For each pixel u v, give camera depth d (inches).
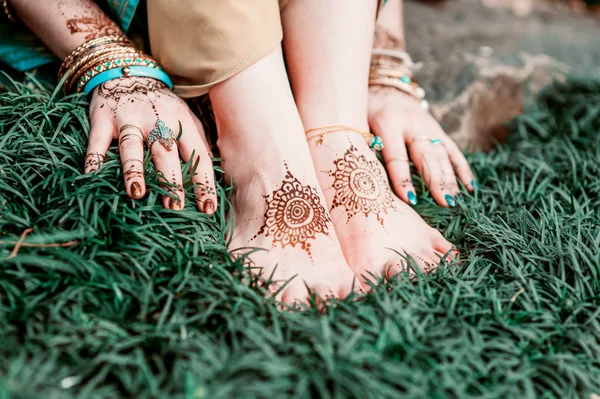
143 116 42.8
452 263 41.9
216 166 45.2
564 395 33.2
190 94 46.1
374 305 36.4
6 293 33.9
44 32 47.9
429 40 84.0
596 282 39.3
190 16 42.5
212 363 30.4
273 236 41.9
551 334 35.8
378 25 58.1
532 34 92.7
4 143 42.0
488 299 36.8
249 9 42.7
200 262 37.9
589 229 44.1
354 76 48.0
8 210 37.9
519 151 64.5
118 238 37.8
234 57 42.9
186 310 34.6
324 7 47.4
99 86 44.8
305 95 48.4
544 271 41.3
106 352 31.0
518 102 73.7
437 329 34.2
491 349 34.7
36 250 35.5
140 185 39.0
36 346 30.6
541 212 46.8
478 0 105.3
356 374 29.5
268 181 43.2
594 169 56.0
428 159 52.3
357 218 44.4
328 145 46.8
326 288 39.5
